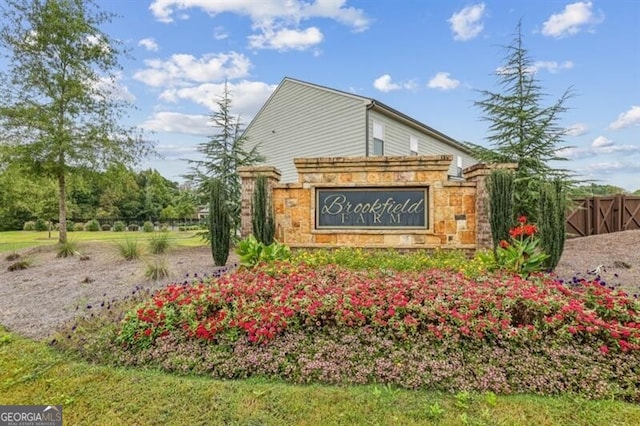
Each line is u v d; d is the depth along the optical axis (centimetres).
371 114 1309
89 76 1019
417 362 270
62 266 725
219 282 388
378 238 684
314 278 396
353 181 700
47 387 264
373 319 305
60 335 353
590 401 235
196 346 306
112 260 755
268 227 668
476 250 649
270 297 350
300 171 714
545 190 559
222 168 1032
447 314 297
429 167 677
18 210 2467
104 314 398
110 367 292
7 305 473
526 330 281
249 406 235
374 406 232
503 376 254
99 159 1040
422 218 675
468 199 665
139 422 223
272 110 1631
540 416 220
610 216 1035
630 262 640
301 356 284
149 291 483
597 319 284
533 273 432
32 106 957
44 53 980
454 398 240
